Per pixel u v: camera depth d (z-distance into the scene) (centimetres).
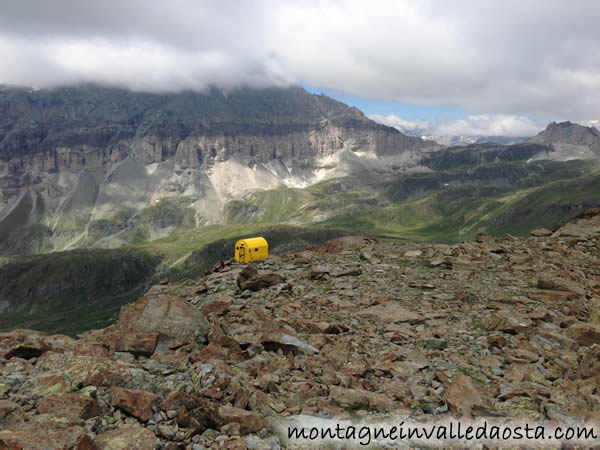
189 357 1128
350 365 1180
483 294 2053
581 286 2069
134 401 773
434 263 2706
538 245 3078
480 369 1202
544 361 1281
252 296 2259
